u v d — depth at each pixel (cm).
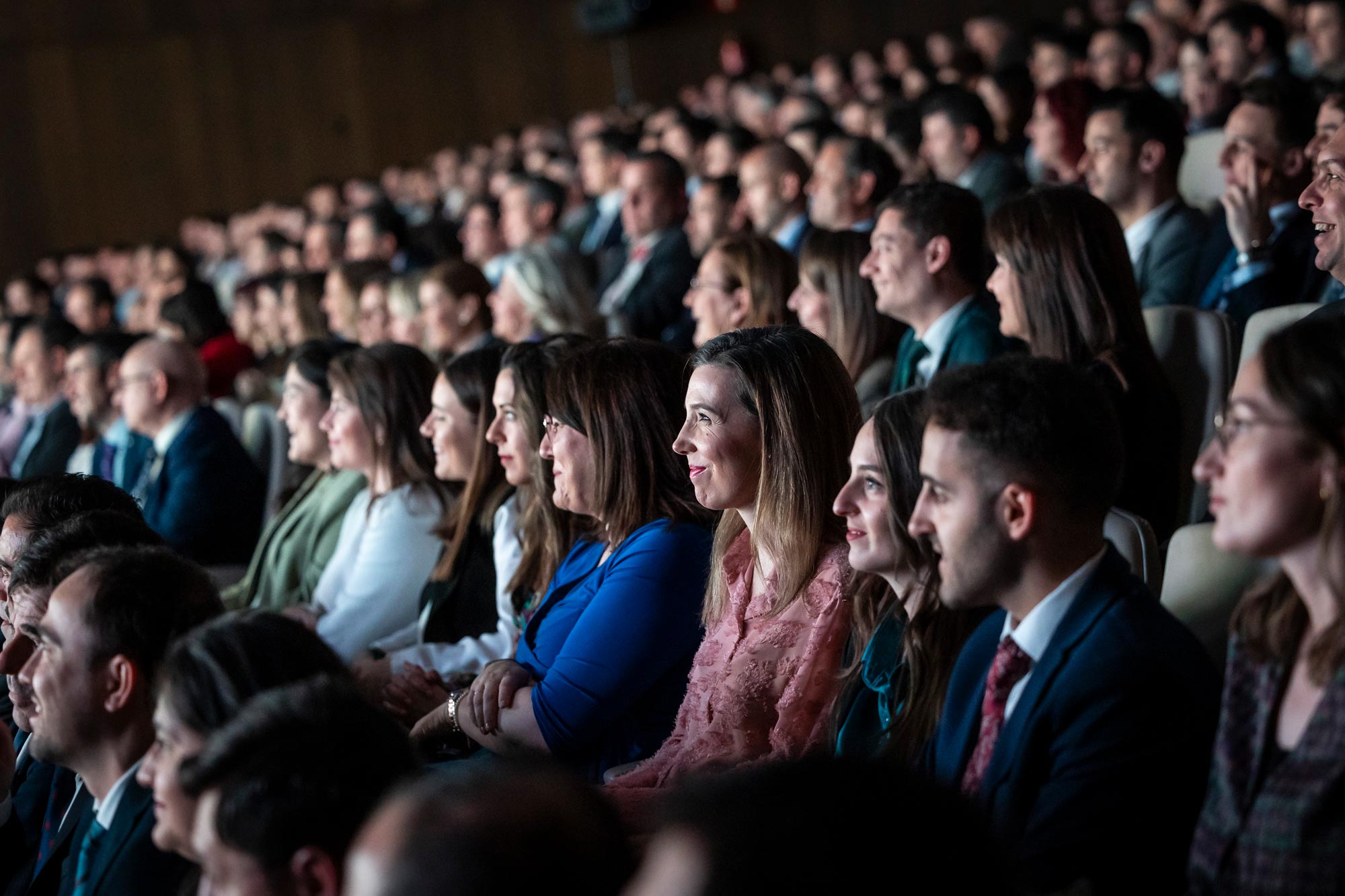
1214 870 166
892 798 112
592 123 1245
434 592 368
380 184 1495
